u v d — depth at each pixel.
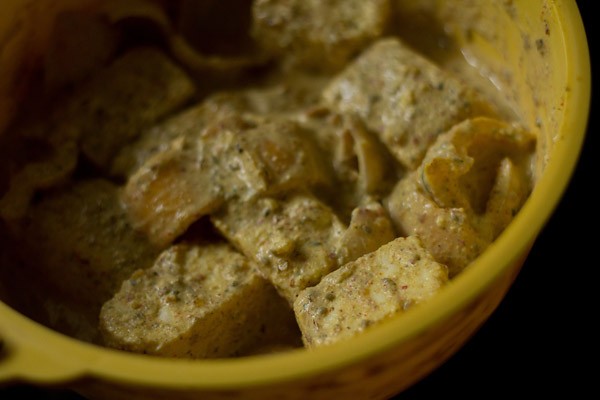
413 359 0.22
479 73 0.31
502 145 0.28
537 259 0.29
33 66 0.31
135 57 0.31
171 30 0.32
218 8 0.33
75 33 0.31
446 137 0.27
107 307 0.26
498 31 0.30
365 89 0.29
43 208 0.29
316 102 0.31
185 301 0.26
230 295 0.26
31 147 0.30
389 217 0.27
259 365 0.20
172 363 0.21
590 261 0.28
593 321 0.27
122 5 0.31
